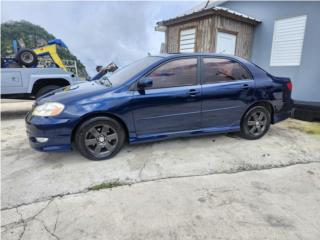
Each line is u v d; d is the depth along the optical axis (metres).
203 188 2.53
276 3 7.54
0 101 9.08
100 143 3.12
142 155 3.35
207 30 7.29
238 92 3.61
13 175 2.82
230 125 3.74
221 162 3.15
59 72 6.01
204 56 3.48
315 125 5.05
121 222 2.01
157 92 3.18
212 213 2.12
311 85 6.96
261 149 3.60
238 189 2.52
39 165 3.09
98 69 7.34
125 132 3.27
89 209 2.19
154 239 1.82
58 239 1.83
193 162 3.14
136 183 2.63
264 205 2.25
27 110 7.20
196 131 3.54
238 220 2.03
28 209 2.19
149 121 3.23
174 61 3.32
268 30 7.92
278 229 1.93
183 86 3.32
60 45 8.34
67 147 2.96
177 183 2.63
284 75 7.62
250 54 8.62
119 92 3.06
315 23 6.63
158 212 2.13
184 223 1.99
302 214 2.12
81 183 2.63
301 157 3.35
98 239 1.83
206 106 3.47
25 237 1.84
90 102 2.94
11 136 4.39
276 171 2.94
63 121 2.84
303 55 7.04
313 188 2.56
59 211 2.16
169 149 3.56
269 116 4.00
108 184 2.61
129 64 3.98
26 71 5.61
